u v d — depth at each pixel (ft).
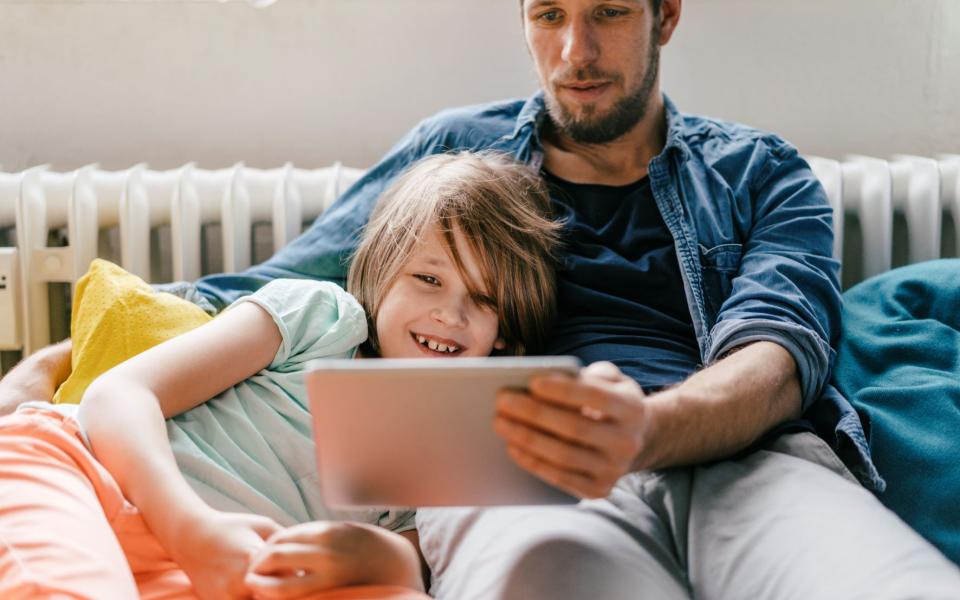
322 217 4.44
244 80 5.46
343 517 3.35
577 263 4.05
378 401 2.35
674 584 2.76
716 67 5.41
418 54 5.44
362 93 5.48
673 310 4.04
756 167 4.20
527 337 3.93
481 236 3.78
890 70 5.35
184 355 3.25
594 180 4.31
